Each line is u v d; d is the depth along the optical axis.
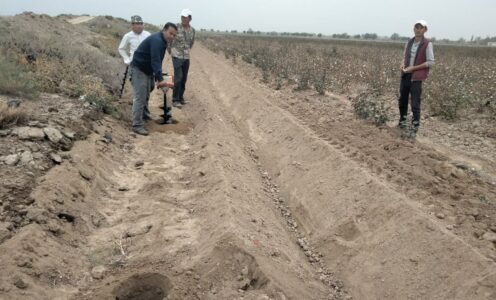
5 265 3.73
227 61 22.84
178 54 10.32
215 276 4.15
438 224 4.57
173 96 10.95
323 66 18.45
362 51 31.28
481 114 10.28
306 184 6.57
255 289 4.05
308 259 5.11
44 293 3.70
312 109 10.47
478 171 6.59
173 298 3.79
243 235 4.62
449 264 4.09
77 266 4.24
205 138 8.10
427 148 7.43
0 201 4.57
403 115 8.57
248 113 10.55
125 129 8.43
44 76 8.92
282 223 5.89
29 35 11.93
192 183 6.39
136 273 4.11
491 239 4.37
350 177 6.03
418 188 5.69
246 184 6.36
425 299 3.99
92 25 34.78
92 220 5.07
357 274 4.66
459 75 15.09
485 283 3.72
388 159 6.74
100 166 6.34
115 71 11.52
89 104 8.36
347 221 5.36
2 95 7.52
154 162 7.15
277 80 14.69
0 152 5.50
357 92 13.37
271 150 8.26
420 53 7.71
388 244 4.70
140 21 8.98
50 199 4.85
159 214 5.35
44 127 6.46
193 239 4.80
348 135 8.02
